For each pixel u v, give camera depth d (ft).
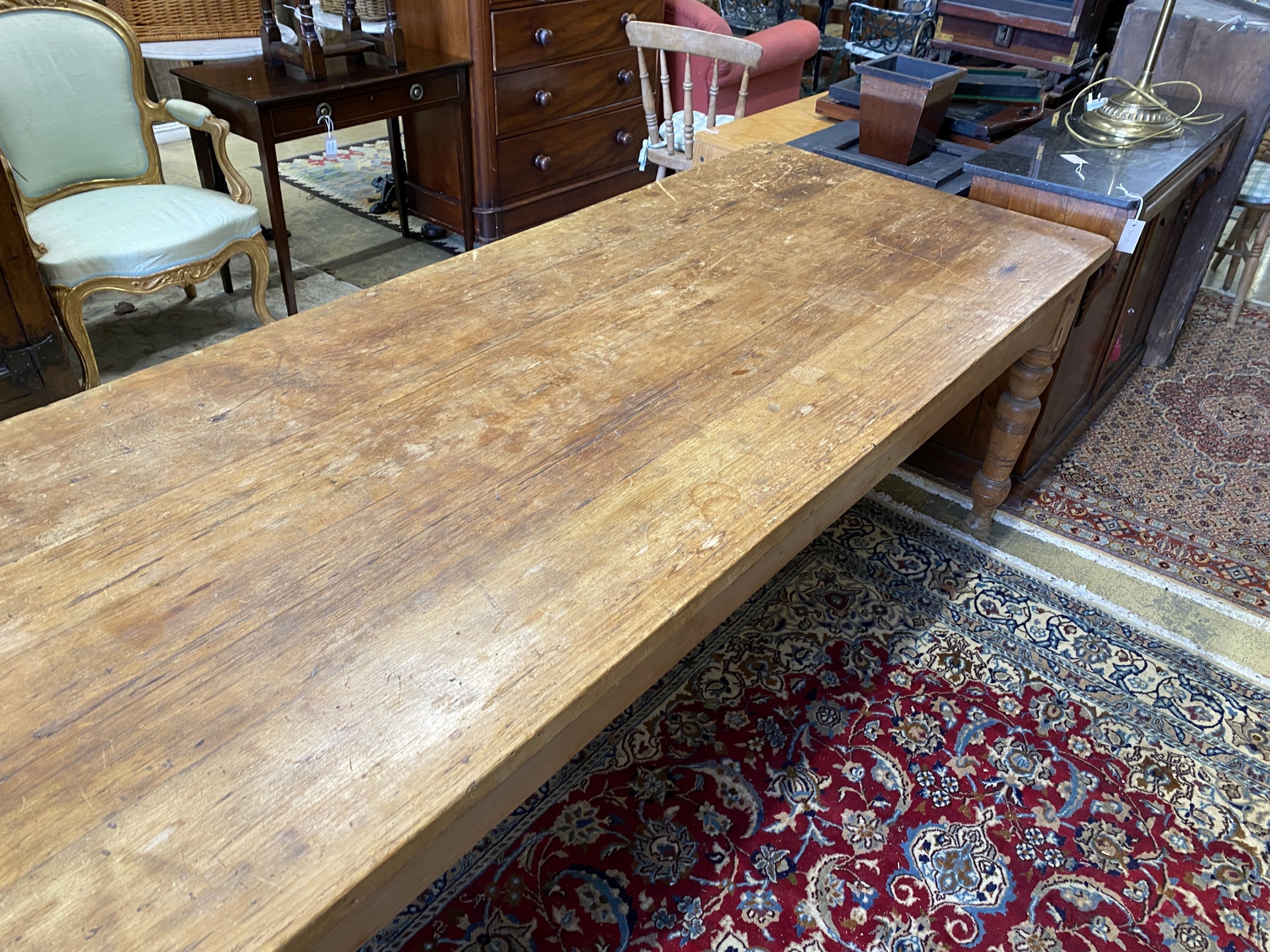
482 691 2.51
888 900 4.39
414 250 11.22
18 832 2.12
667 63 11.80
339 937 2.23
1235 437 7.97
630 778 4.93
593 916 4.27
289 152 14.17
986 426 6.90
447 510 3.15
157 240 7.45
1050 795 4.90
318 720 2.41
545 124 10.83
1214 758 5.13
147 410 3.60
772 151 6.61
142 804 2.18
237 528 3.03
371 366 3.94
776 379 3.92
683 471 3.37
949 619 6.02
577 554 2.99
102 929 1.94
